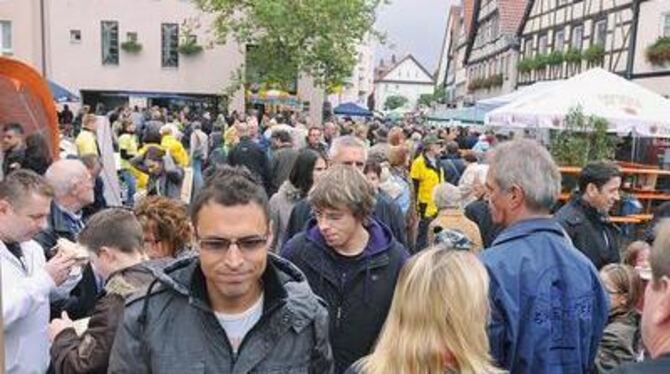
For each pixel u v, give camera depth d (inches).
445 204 205.6
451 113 1073.5
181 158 447.2
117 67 1274.6
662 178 466.0
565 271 99.7
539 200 102.3
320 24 1065.5
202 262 77.0
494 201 106.0
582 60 949.2
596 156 394.3
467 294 77.1
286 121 790.5
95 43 1262.3
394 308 80.3
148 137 425.4
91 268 139.6
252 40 1117.1
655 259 65.6
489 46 1530.5
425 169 363.6
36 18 1059.3
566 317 98.5
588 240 176.1
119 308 100.5
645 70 788.6
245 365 78.0
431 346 75.9
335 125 613.9
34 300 115.1
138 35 1273.4
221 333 78.3
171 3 1278.3
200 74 1300.4
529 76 1203.2
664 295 64.6
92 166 245.6
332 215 118.6
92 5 1252.5
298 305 81.3
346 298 120.5
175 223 121.0
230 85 1194.0
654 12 773.3
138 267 106.7
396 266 122.1
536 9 1189.7
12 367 114.0
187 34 1282.0
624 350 132.2
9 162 240.1
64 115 808.3
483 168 241.0
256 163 380.2
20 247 129.2
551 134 429.7
